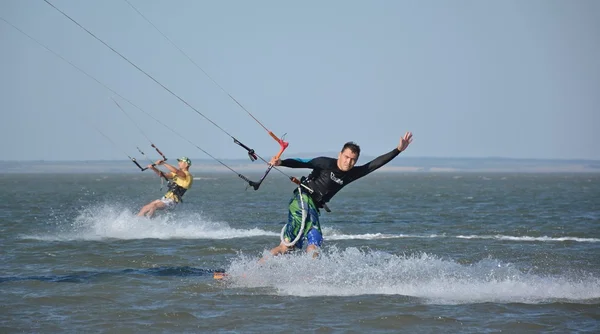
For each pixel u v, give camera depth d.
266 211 100.44
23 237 61.41
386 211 101.25
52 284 38.47
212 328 29.58
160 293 35.97
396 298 34.28
